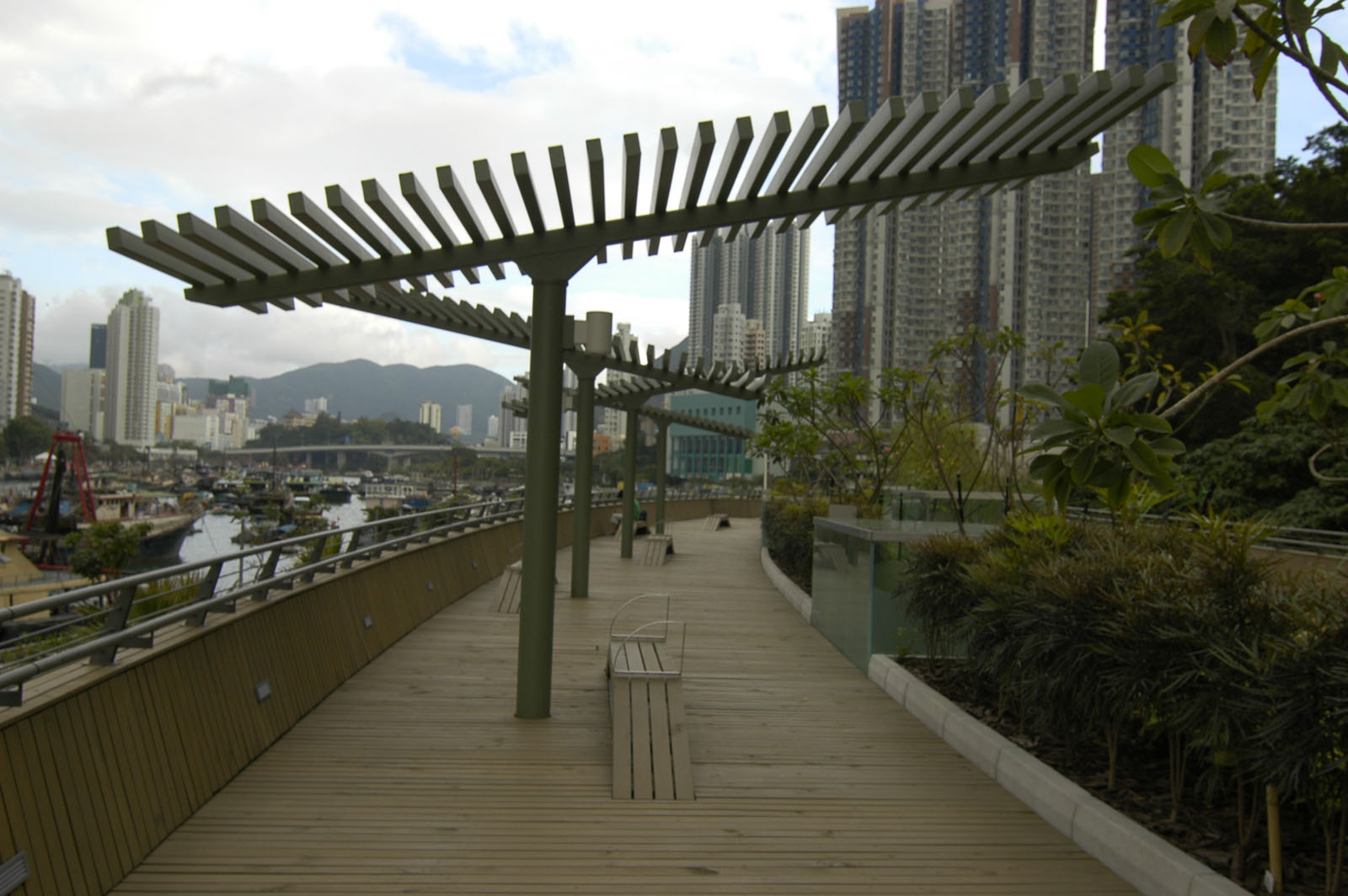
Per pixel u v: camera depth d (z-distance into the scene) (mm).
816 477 19312
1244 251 16922
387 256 4914
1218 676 3076
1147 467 2709
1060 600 3984
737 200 4766
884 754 5066
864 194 4566
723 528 26656
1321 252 16500
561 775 4531
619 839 3734
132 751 3451
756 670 7328
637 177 4492
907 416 10703
